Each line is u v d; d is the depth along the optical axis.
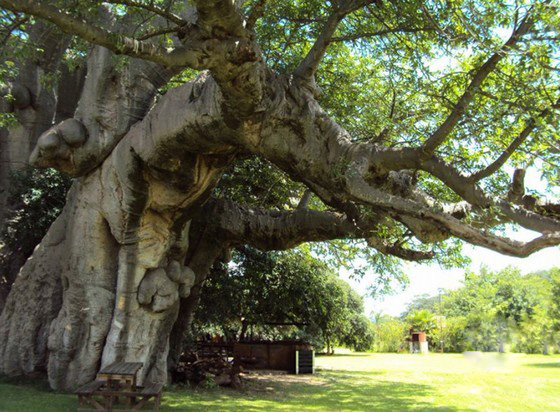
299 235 12.47
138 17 10.27
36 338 11.54
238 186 14.97
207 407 10.09
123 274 10.20
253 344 19.47
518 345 41.09
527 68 6.04
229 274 17.39
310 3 10.42
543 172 6.07
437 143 6.76
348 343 40.66
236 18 6.30
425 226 7.48
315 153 8.10
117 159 10.01
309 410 10.35
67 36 12.54
